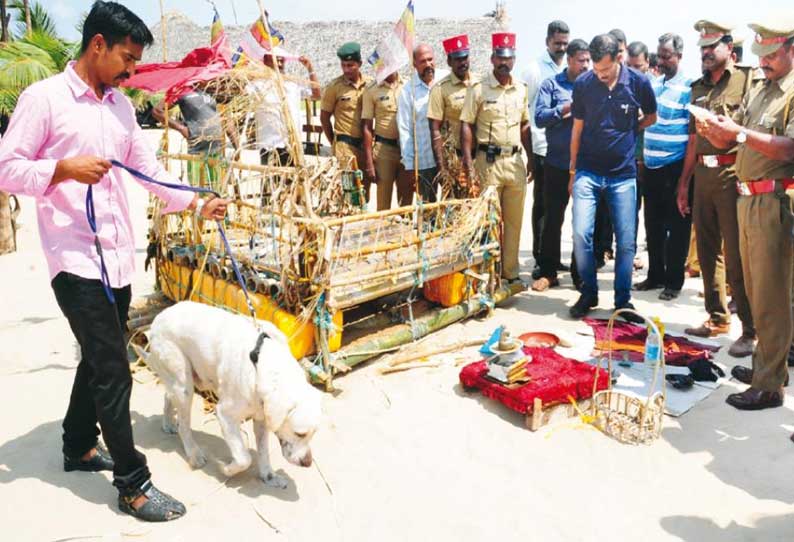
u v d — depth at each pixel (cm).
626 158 622
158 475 392
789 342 461
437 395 496
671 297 709
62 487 381
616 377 499
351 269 532
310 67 793
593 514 361
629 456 417
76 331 336
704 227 580
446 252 597
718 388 503
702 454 418
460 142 691
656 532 346
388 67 578
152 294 632
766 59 439
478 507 367
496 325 634
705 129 432
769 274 450
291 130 485
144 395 492
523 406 443
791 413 465
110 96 339
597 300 660
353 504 370
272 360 344
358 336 564
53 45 1498
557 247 751
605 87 605
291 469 400
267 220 522
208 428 445
